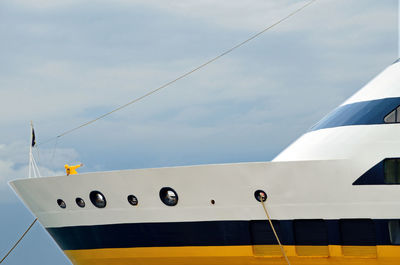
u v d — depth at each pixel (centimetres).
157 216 1788
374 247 1619
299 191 1639
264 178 1648
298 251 1675
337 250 1638
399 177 1594
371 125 1670
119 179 1794
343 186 1614
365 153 1620
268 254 1706
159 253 1817
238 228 1708
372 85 1814
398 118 1661
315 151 1706
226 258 1744
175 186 1734
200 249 1764
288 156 1753
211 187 1700
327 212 1633
